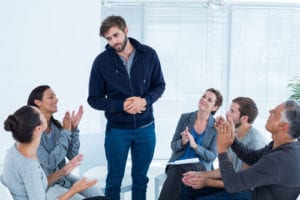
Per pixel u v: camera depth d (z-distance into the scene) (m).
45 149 2.61
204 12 3.98
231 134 2.06
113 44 2.61
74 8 3.75
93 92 2.83
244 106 2.71
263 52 4.09
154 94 2.81
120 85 2.78
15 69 3.71
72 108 3.86
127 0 3.93
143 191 3.01
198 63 4.04
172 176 2.89
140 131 2.87
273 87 4.14
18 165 2.02
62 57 3.79
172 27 3.99
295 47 4.10
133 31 3.98
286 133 1.92
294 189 1.91
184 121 3.15
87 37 3.82
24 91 3.75
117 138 2.85
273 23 4.06
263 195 1.95
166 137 4.09
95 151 3.37
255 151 2.32
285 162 1.85
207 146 3.03
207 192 2.72
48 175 2.49
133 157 2.95
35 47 3.72
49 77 3.79
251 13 4.03
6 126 2.02
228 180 1.96
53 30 3.74
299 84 3.87
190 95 4.07
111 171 2.93
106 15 3.95
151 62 2.84
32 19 3.68
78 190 2.19
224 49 4.07
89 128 3.92
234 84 4.12
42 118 2.06
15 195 2.06
